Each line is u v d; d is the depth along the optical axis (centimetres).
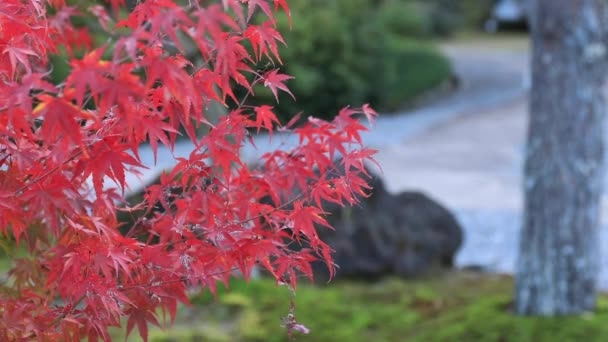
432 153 1316
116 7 262
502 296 559
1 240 194
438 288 630
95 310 169
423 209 708
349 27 1617
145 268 186
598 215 506
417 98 1923
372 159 184
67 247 174
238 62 161
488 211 941
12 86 144
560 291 505
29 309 184
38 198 158
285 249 192
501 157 1285
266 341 491
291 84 1370
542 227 502
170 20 126
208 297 535
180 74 131
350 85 1497
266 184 199
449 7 3484
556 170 494
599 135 495
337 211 662
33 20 181
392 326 521
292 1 1507
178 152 1101
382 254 654
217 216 184
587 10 476
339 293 591
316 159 190
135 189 554
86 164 150
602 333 473
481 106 1908
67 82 125
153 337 475
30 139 159
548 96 490
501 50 3167
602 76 490
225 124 175
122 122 150
